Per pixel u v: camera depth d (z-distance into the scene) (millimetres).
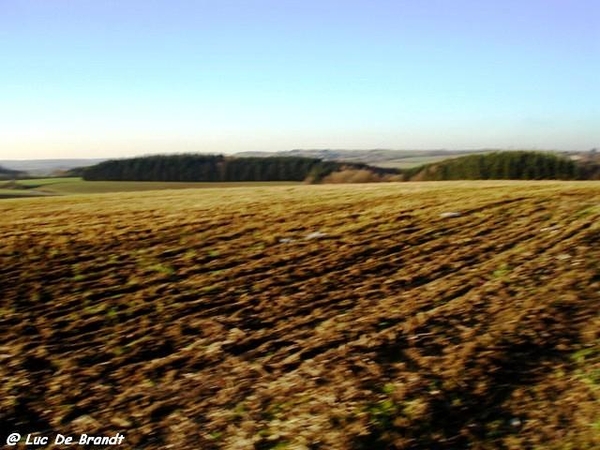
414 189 33281
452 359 9531
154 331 11430
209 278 14930
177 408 8516
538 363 9320
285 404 8438
